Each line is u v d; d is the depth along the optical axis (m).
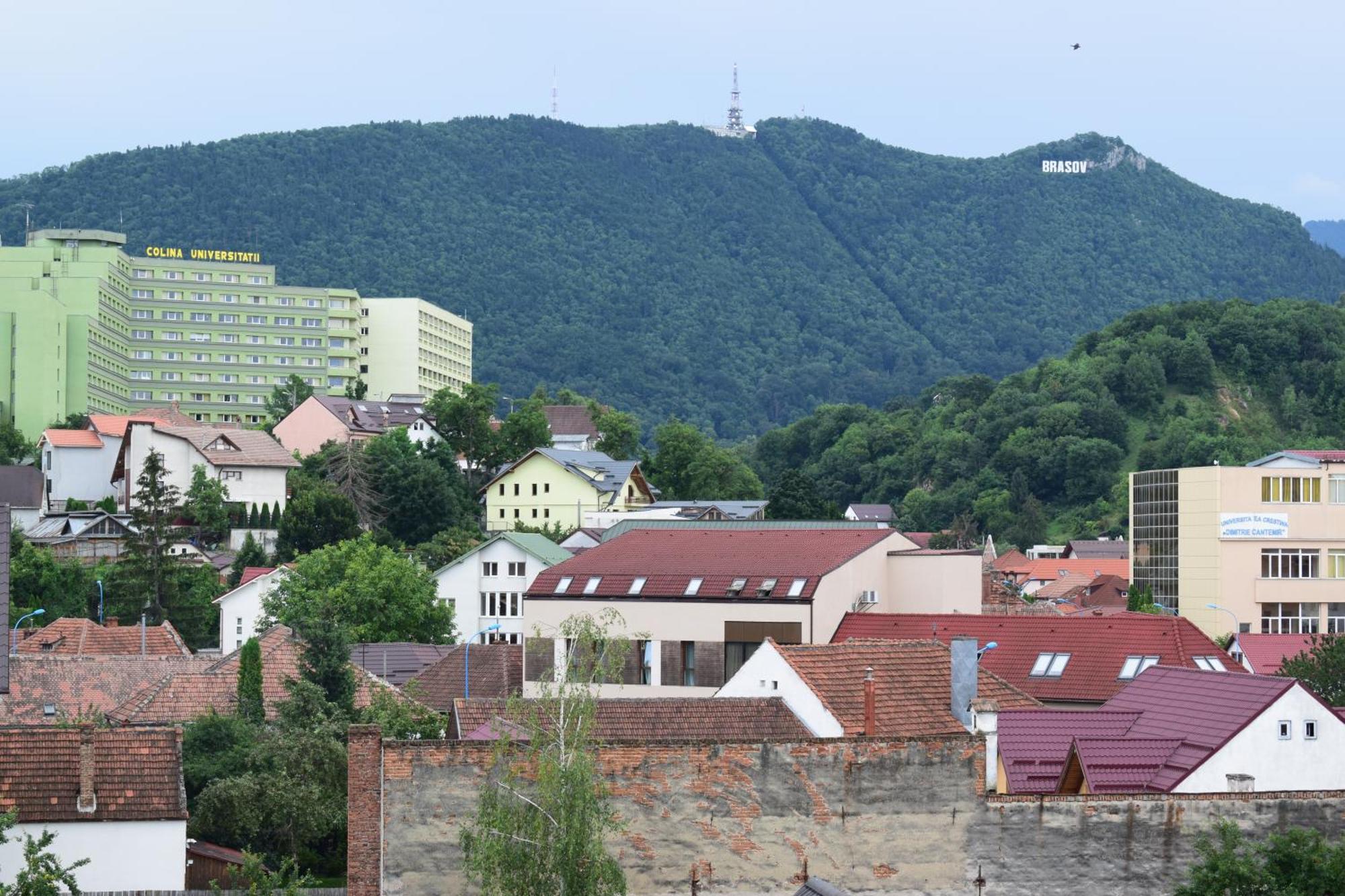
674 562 129.88
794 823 59.25
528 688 126.81
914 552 134.62
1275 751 64.44
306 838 95.38
